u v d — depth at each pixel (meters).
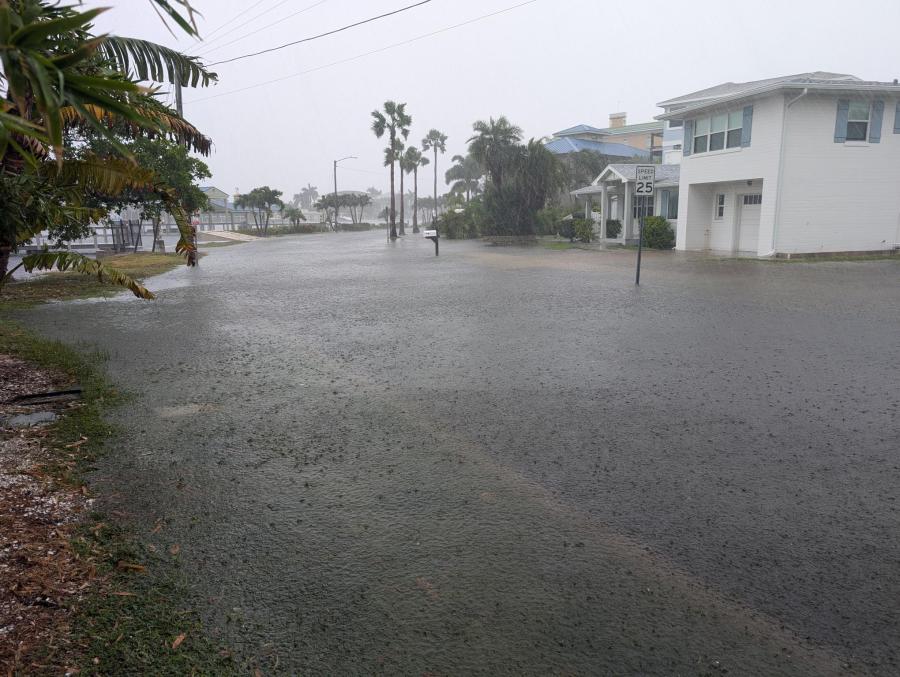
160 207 23.44
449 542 3.70
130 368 7.82
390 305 13.17
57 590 3.12
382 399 6.51
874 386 6.80
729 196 26.55
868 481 4.49
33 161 2.79
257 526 3.87
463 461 4.88
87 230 20.39
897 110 23.41
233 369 7.79
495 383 7.07
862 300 13.02
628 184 31.64
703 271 19.17
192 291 16.06
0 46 2.42
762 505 4.14
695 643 2.84
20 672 2.55
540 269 20.52
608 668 2.69
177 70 7.78
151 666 2.63
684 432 5.48
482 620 3.00
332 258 28.22
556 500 4.23
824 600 3.16
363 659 2.73
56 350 8.45
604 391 6.71
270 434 5.47
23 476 4.43
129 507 4.08
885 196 23.81
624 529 3.85
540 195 42.34
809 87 21.72
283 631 2.90
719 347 8.75
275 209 94.88
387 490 4.38
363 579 3.33
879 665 2.71
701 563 3.48
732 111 24.64
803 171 22.89
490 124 42.34
